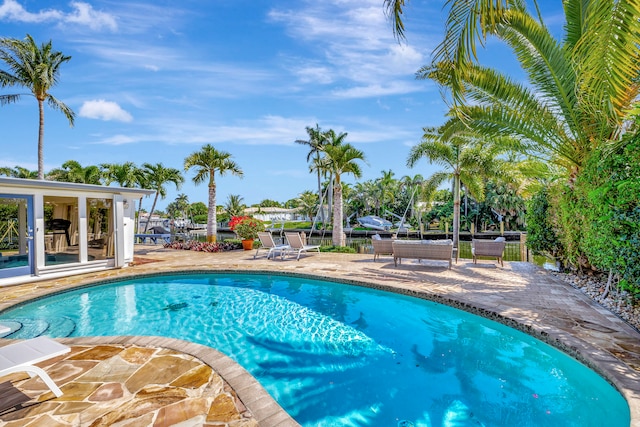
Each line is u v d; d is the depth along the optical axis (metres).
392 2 3.89
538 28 6.57
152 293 7.90
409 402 3.58
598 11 3.22
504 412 3.38
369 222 37.84
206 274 9.66
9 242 8.22
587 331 4.55
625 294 5.57
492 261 11.14
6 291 7.21
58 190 8.67
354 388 3.86
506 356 4.58
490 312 5.48
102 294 7.80
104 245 9.65
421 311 6.46
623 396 3.12
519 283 7.60
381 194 47.81
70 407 2.93
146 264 10.66
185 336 5.39
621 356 3.79
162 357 3.93
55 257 8.70
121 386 3.28
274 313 6.46
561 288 7.11
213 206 19.45
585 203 6.59
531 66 7.24
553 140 7.63
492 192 37.72
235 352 4.80
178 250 15.38
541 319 5.06
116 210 9.85
